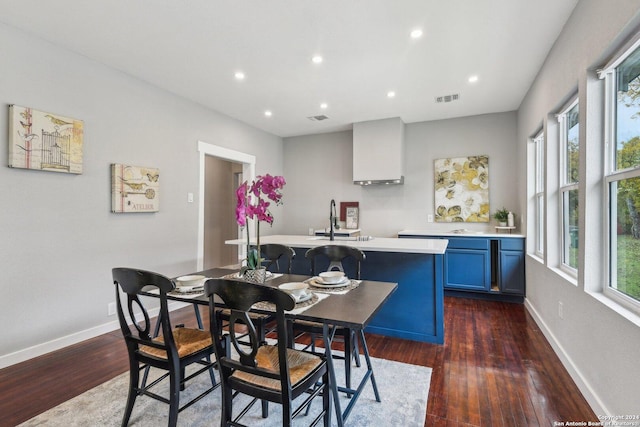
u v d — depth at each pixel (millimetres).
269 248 2689
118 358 2523
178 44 2711
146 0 2145
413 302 2844
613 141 1832
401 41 2656
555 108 2717
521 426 1689
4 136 2381
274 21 2387
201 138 4180
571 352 2203
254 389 1366
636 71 1597
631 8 1445
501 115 4551
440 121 4887
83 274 2865
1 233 2367
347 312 1474
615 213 1803
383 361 2439
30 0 2127
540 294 3141
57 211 2688
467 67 3125
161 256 3602
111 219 3104
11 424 1737
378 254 2959
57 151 2646
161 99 3627
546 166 2877
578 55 2098
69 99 2770
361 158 4992
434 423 1725
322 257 3227
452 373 2244
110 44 2703
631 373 1438
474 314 3568
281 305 1221
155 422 1747
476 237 4145
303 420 1766
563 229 2711
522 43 2676
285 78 3385
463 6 2205
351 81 3465
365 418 1770
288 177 6027
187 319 3443
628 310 1583
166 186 3676
